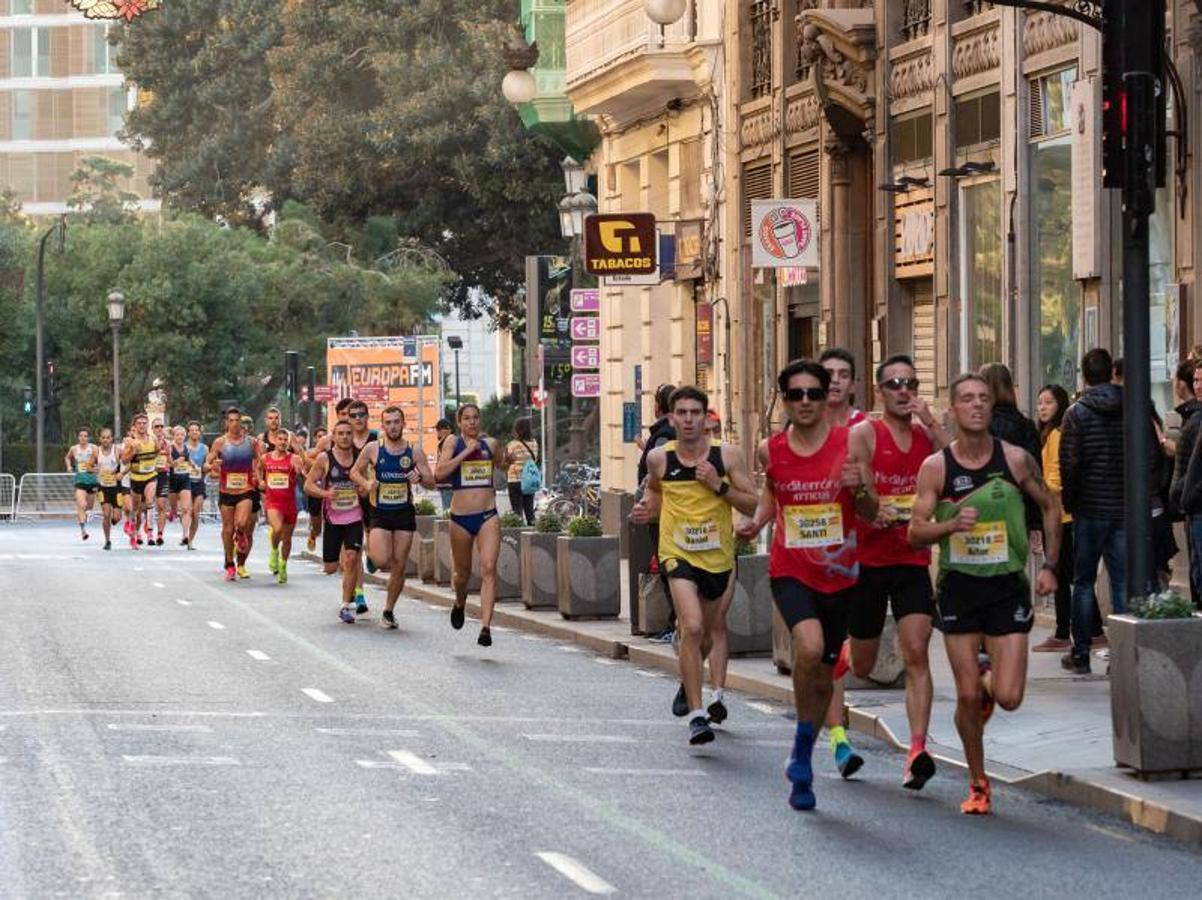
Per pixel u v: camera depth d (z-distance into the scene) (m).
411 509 63.41
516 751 37.88
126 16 83.19
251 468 86.31
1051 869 27.19
